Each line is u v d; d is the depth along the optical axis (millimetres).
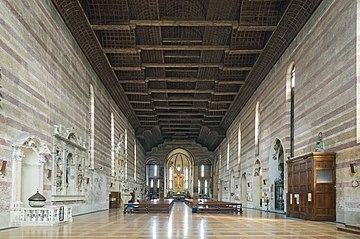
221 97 34062
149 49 23109
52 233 11047
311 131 17016
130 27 19719
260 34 21672
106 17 19219
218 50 24031
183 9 19969
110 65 24500
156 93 34406
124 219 17391
